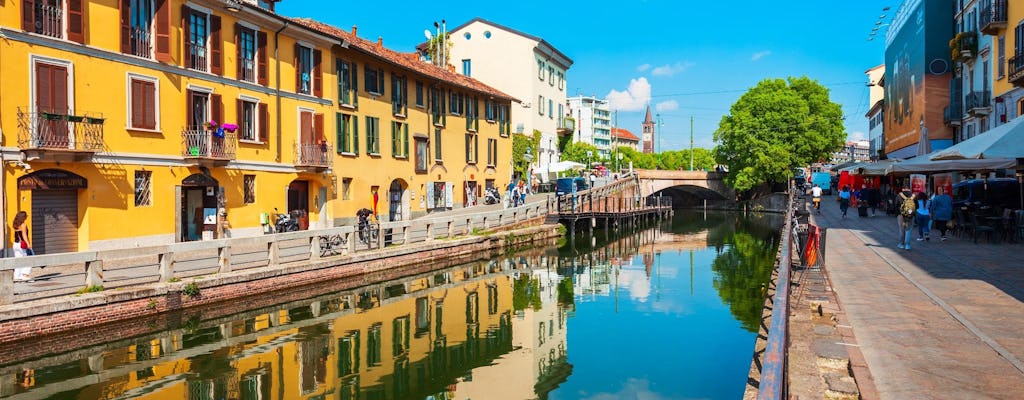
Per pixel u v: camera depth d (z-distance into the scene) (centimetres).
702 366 1292
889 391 615
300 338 1507
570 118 6506
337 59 3067
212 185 2348
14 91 1736
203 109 2348
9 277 1266
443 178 4012
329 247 2161
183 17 2238
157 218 2147
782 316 471
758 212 6650
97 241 1948
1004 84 2648
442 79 3894
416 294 2100
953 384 630
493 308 1903
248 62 2556
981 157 1268
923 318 901
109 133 1986
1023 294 1048
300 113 2827
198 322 1605
